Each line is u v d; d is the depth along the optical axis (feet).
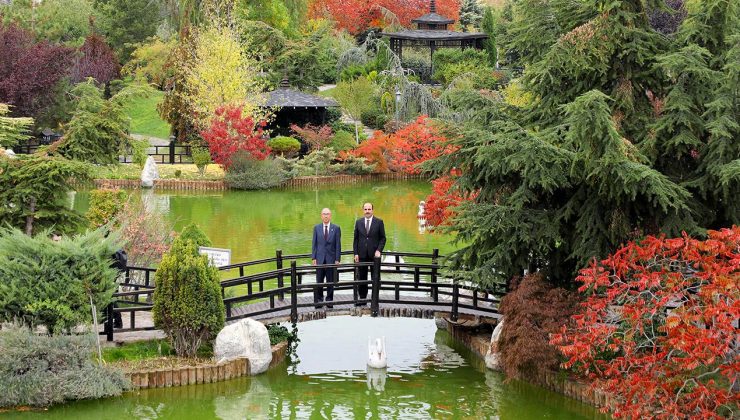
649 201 42.83
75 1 222.07
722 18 46.75
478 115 50.44
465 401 44.32
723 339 34.35
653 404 37.24
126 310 46.21
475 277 45.98
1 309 42.22
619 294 40.81
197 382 44.86
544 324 44.50
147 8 223.92
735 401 34.45
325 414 42.50
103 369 42.73
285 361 50.16
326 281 54.65
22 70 143.33
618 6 47.01
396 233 93.35
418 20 205.77
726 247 36.24
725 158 44.16
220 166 139.44
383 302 52.47
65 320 42.86
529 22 51.90
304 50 193.16
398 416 42.27
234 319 49.11
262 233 92.58
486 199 48.60
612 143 41.14
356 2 242.17
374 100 179.32
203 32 150.30
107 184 127.24
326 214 53.06
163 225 68.23
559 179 43.60
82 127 67.62
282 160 137.18
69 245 43.42
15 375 41.27
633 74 47.93
